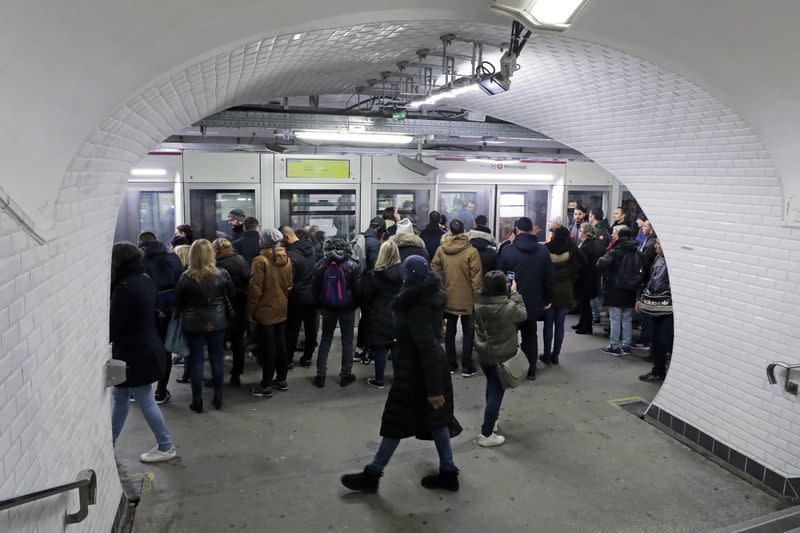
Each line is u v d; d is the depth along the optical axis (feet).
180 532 11.80
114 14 6.07
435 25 11.62
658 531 12.03
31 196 6.25
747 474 14.19
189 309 16.97
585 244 26.50
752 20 9.07
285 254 18.78
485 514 12.53
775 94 10.79
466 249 20.45
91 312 9.71
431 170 28.25
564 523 12.25
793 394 13.07
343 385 19.97
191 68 9.05
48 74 5.79
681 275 16.24
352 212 27.89
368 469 13.20
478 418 17.53
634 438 16.31
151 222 25.72
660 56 10.44
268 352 18.65
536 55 13.38
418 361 12.75
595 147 17.93
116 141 9.00
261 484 13.62
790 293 13.23
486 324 14.70
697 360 15.81
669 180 15.92
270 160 26.43
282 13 7.85
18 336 6.05
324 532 11.85
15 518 5.85
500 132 27.20
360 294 19.63
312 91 19.86
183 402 18.44
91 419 9.71
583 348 24.94
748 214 13.99
